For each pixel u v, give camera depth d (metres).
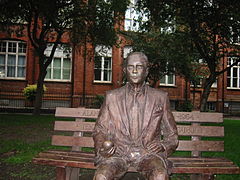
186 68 15.02
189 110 18.72
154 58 14.43
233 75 22.52
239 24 10.59
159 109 2.48
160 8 11.07
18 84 18.52
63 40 18.94
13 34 18.55
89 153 3.02
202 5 10.55
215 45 11.81
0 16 12.95
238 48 12.34
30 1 11.95
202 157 3.00
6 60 18.84
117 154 2.32
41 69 13.08
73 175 3.37
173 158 2.88
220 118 3.31
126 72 2.47
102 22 13.62
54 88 18.81
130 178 3.52
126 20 20.48
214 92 22.12
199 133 3.28
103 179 1.89
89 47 18.84
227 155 4.95
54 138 3.39
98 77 19.84
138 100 2.51
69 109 3.44
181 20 12.11
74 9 13.32
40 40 12.95
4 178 3.62
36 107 12.95
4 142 5.70
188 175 4.01
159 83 20.50
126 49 19.89
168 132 2.49
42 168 4.10
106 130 2.46
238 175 3.89
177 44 12.89
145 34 14.52
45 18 12.70
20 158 4.48
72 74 19.08
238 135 7.57
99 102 17.70
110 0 13.52
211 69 12.02
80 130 3.38
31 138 6.39
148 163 2.13
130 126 2.42
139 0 11.77
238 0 9.86
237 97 22.28
